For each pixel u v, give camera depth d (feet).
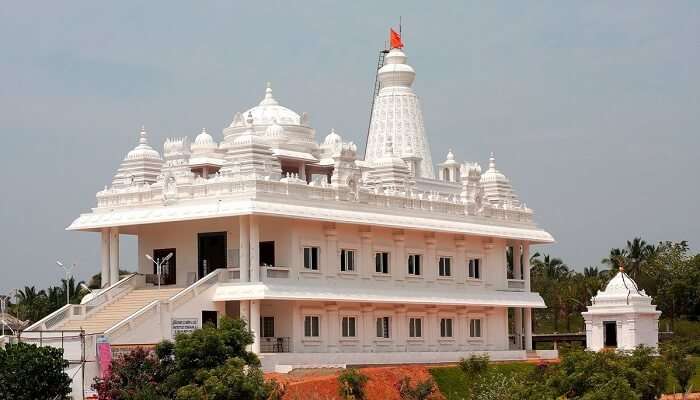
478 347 357.00
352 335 315.37
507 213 371.35
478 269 360.89
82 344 251.80
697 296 532.73
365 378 279.28
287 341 295.48
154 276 307.99
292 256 295.28
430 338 339.98
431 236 340.39
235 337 244.83
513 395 256.52
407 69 389.60
